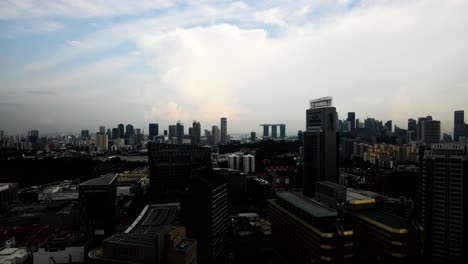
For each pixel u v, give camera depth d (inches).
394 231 7037.4
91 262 6530.5
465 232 7578.7
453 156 7741.1
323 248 6791.3
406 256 7007.9
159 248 6314.0
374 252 7568.9
